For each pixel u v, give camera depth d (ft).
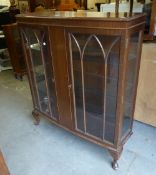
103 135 4.49
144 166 4.60
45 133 5.92
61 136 5.75
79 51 4.02
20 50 9.20
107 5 5.08
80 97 4.59
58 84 4.75
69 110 4.84
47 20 4.12
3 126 6.34
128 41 3.34
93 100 4.48
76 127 4.95
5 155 5.18
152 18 4.67
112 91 4.00
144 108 5.49
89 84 4.33
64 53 4.18
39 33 4.62
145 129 5.74
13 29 8.64
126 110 4.56
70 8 6.79
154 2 4.52
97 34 3.52
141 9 4.74
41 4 8.21
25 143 5.57
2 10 10.70
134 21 3.35
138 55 4.05
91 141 4.75
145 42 4.96
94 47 3.83
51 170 4.68
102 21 3.32
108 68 3.81
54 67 4.59
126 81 3.86
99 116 4.53
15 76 9.96
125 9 4.82
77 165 4.76
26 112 7.05
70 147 5.32
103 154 5.03
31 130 6.09
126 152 4.99
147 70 4.96
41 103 5.85
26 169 4.75
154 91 5.09
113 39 3.43
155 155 4.87
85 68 4.17
